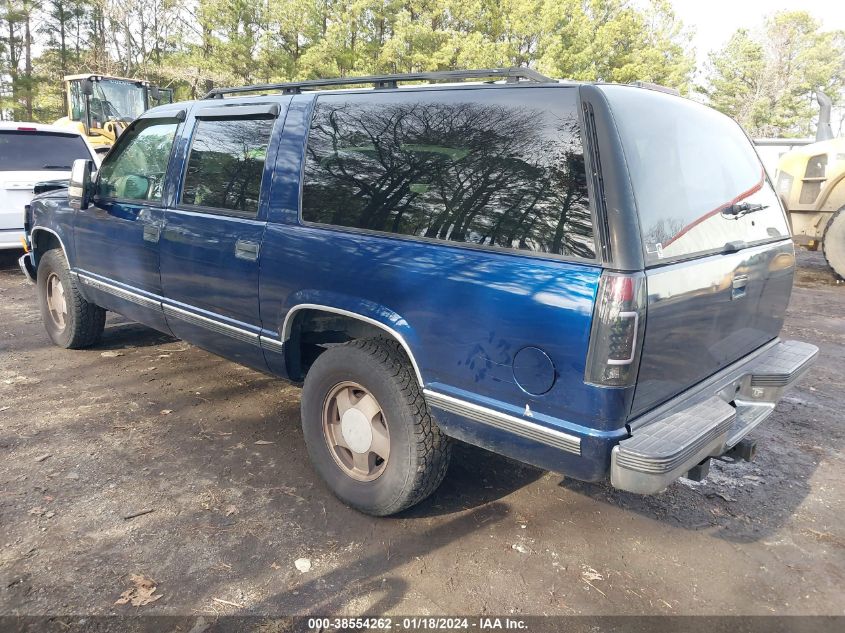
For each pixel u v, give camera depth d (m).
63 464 3.46
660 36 35.38
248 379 4.84
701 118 3.01
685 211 2.53
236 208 3.48
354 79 3.00
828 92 48.12
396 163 2.82
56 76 44.12
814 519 3.18
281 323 3.24
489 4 26.77
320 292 3.00
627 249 2.16
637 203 2.25
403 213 2.77
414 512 3.13
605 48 28.95
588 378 2.19
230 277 3.47
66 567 2.63
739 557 2.86
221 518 3.02
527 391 2.35
